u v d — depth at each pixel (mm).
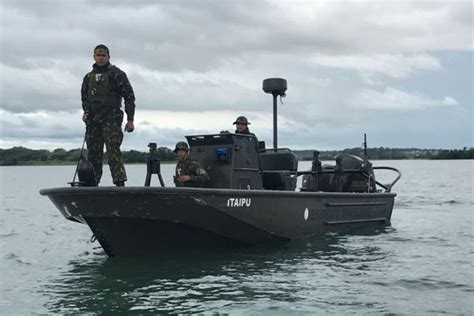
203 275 6816
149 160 7516
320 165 11188
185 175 8039
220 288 6234
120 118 7406
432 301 5730
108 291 6184
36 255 8758
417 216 14117
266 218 8266
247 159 8469
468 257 8094
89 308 5602
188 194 7223
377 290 6160
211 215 7582
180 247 7848
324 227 9664
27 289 6414
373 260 7820
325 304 5625
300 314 5312
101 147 7527
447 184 32500
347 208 10297
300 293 6035
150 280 6602
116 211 7121
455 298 5840
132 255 7734
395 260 7832
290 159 9766
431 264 7559
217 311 5414
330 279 6660
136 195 7008
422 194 23375
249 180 8477
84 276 6980
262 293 6031
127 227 7340
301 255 8109
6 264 7965
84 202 7121
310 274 6914
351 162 11664
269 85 11188
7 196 27125
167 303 5688
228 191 7586
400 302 5695
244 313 5352
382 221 11664
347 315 5273
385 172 60562
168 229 7500
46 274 7223
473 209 16156
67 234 11484
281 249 8539
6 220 14594
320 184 11625
